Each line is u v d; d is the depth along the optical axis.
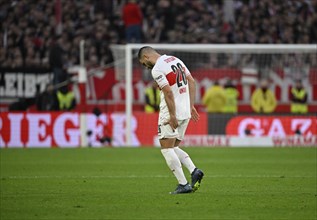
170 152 37.06
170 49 84.25
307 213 31.11
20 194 37.91
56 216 30.28
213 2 104.94
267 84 88.56
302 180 45.59
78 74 84.19
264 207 32.84
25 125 78.88
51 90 83.19
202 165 57.28
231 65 90.94
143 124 79.88
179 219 29.39
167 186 41.94
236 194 37.75
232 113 80.44
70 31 95.06
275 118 80.19
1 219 29.66
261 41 98.06
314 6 106.94
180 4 101.25
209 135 80.31
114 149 74.88
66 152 70.75
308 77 90.88
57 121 79.31
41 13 95.50
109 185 42.50
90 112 87.00
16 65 88.25
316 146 79.69
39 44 92.31
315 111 89.75
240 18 101.75
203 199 35.53
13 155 67.00
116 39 96.31
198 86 89.62
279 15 104.44
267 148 76.94
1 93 85.50
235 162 60.12
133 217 29.91
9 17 94.19
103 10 99.75
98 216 30.19
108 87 87.69
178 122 37.16
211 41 97.88
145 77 88.12
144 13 101.69
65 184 42.97
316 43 103.31
